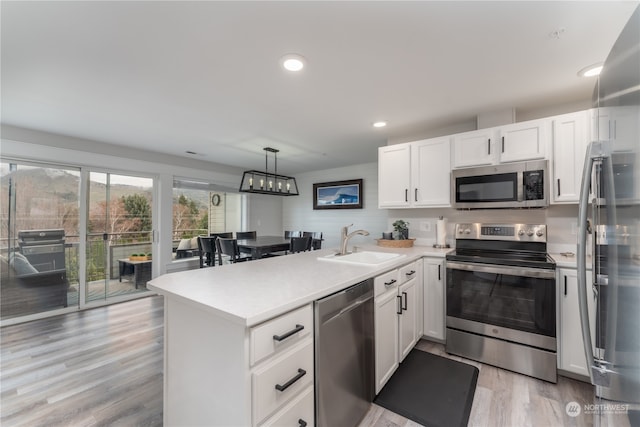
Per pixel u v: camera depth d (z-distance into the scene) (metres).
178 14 1.44
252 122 3.07
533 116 2.71
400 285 2.21
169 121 3.03
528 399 1.86
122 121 3.03
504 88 2.27
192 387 1.28
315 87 2.26
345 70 2.00
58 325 3.16
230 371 1.08
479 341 2.32
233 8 1.40
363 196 5.56
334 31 1.59
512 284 2.18
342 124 3.11
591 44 1.69
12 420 1.67
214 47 1.73
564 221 2.54
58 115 2.84
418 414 1.72
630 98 0.75
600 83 1.00
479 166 2.63
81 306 3.71
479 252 2.63
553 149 2.32
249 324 1.00
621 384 0.81
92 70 1.99
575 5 1.38
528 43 1.68
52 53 1.78
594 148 0.99
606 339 0.93
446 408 1.77
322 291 1.35
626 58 0.77
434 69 1.98
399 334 2.17
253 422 1.04
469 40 1.66
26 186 3.34
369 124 3.12
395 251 2.77
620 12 1.42
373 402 1.83
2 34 1.59
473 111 2.73
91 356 2.44
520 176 2.41
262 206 6.43
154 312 3.60
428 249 2.93
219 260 4.51
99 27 1.54
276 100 2.50
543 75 2.06
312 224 6.34
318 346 1.32
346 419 1.51
